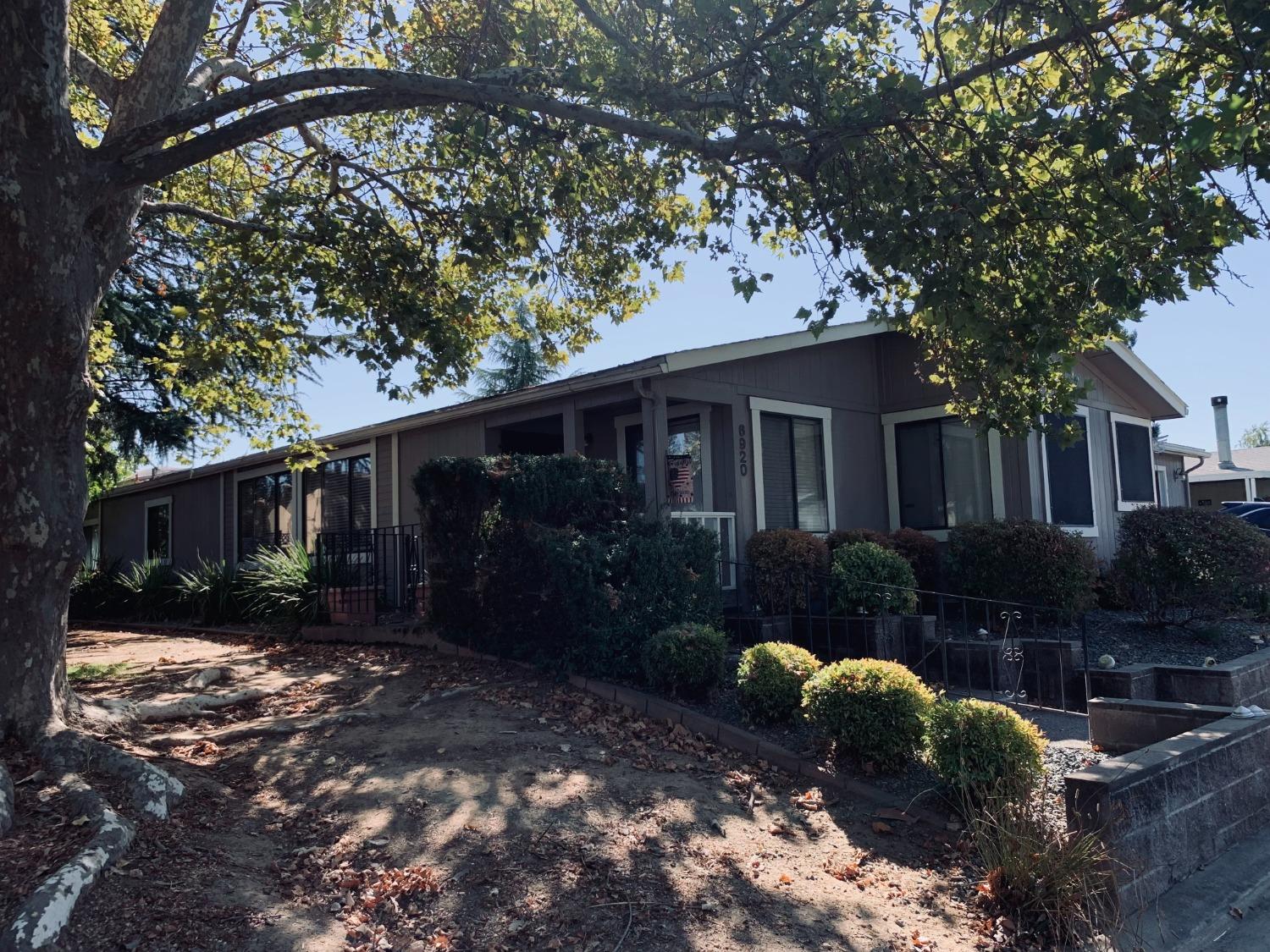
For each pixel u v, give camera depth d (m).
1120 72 5.93
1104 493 13.36
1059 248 6.92
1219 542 9.84
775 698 6.89
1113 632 10.47
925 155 6.80
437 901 4.30
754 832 5.32
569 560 7.93
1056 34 6.57
